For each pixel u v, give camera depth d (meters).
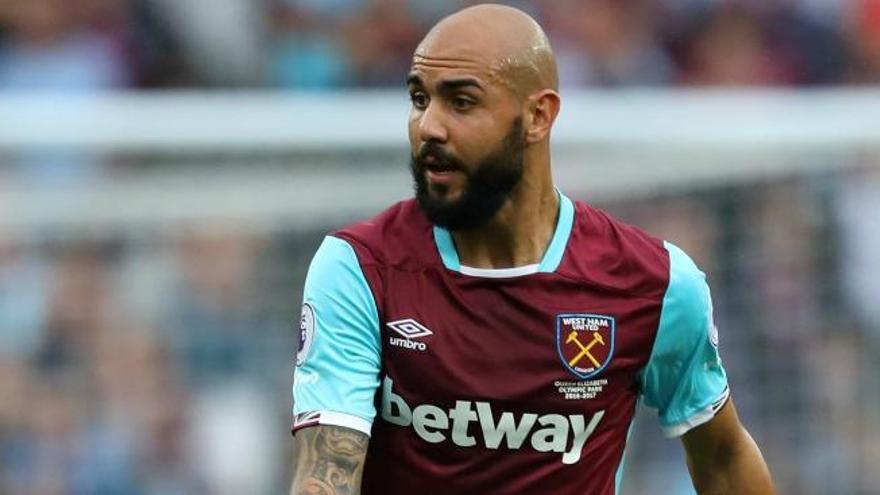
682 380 15.77
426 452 15.08
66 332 29.38
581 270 15.11
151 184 28.92
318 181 29.14
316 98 31.16
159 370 29.48
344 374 14.75
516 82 14.56
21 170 28.64
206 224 29.31
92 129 28.33
